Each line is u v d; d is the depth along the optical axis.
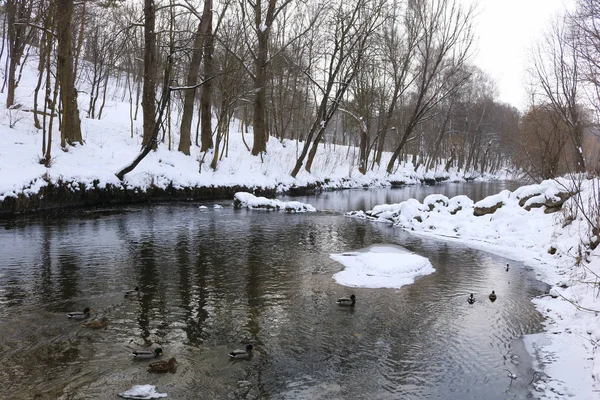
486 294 10.45
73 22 24.59
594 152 19.16
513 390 6.21
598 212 11.14
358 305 9.49
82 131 26.25
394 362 7.00
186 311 8.82
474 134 69.62
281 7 31.48
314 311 9.08
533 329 8.38
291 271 11.90
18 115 24.48
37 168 19.58
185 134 28.61
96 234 15.59
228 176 28.95
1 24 40.69
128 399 5.73
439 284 11.18
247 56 33.00
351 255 13.90
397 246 15.56
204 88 29.78
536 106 25.75
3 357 6.73
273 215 22.11
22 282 10.25
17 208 18.12
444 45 39.19
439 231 18.58
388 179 46.34
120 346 7.21
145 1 25.06
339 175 40.88
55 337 7.46
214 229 17.67
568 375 6.59
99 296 9.49
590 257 11.28
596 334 7.64
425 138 63.66
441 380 6.48
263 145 34.78
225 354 7.08
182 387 6.06
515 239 16.11
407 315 9.00
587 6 16.28
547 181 18.33
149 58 25.52
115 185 22.50
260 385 6.19
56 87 19.70
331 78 32.31
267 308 9.14
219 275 11.32
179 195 25.48
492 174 82.25
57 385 6.00
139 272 11.34
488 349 7.52
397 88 42.34
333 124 70.38
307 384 6.27
